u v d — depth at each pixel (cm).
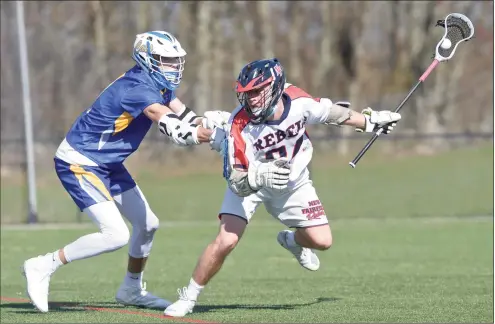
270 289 2405
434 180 6097
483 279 2536
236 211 1781
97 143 1861
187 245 3572
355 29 8731
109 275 2786
